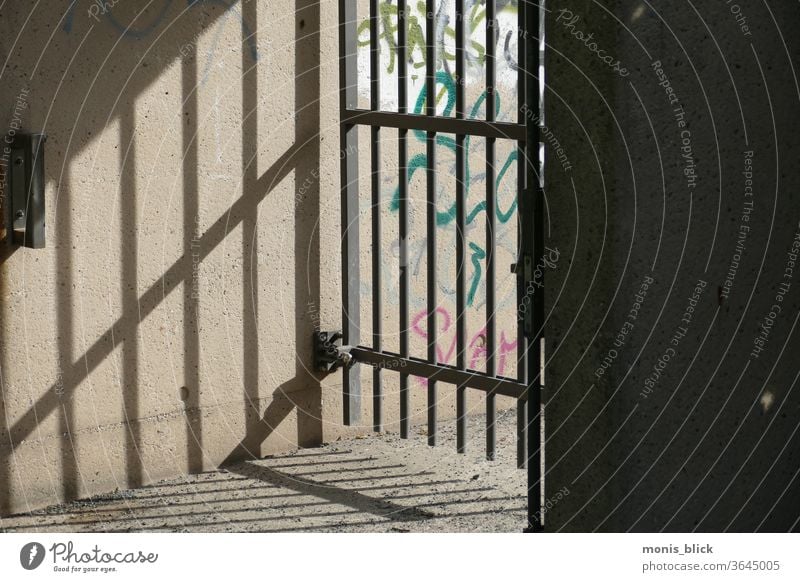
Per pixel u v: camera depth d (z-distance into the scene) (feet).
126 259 12.89
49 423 12.39
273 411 14.38
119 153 12.72
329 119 14.64
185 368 13.52
